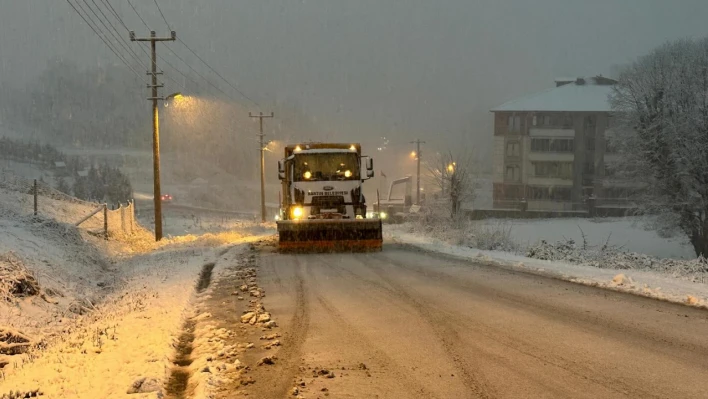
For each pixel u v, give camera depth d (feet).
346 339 27.07
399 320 30.78
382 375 21.76
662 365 22.49
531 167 251.80
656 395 19.24
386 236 96.17
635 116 118.83
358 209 69.97
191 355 25.41
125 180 252.62
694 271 48.70
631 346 25.17
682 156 110.32
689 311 32.32
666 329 28.12
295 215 69.21
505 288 40.57
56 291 42.93
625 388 19.95
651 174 116.67
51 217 76.18
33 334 32.45
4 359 26.45
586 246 70.49
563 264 53.88
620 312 32.14
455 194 130.82
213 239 83.56
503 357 23.80
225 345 26.23
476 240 80.28
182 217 199.93
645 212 120.16
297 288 41.81
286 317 32.07
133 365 22.90
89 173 248.52
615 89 124.36
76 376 21.91
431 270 50.60
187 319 32.53
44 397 19.65
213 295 39.50
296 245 66.13
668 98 114.32
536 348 25.03
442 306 34.27
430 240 88.22
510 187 253.03
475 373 21.83
